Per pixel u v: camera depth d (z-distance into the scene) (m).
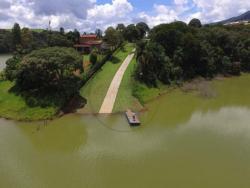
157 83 89.56
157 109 72.44
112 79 86.25
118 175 42.19
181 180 40.97
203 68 107.94
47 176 42.12
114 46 128.62
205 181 40.72
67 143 52.75
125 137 55.09
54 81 70.75
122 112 67.81
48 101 66.88
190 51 105.88
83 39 136.12
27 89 72.44
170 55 106.38
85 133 56.97
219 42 121.62
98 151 49.59
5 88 77.31
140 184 40.03
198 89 91.56
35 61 68.44
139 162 45.78
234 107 74.00
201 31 126.06
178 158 46.84
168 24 115.12
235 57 121.31
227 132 57.44
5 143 52.53
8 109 66.19
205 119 65.00
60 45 118.19
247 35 131.25
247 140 53.66
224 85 98.00
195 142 52.66
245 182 40.62
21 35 183.12
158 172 42.88
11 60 85.50
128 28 157.12
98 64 93.81
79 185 39.94
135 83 83.62
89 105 70.00
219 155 47.91
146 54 91.00
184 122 63.09
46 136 55.62
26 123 61.25
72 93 71.94
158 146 51.19
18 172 43.25
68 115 65.44
